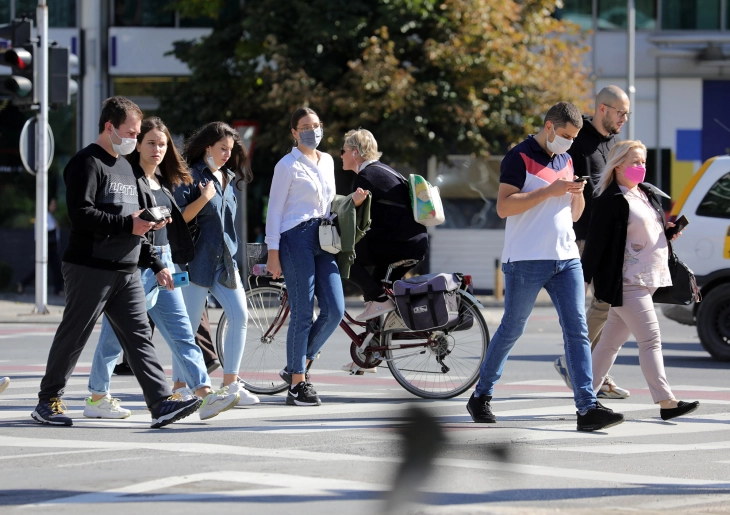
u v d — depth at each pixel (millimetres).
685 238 39875
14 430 23125
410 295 27438
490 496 17062
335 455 20281
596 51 87062
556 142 23203
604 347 26109
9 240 83125
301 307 26656
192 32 85000
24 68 56750
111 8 85312
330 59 74000
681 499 17375
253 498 16641
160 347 43000
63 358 23516
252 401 26594
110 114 22438
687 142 86750
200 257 25562
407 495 7914
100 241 22500
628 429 24078
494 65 71938
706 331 39531
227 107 77062
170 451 20688
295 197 26641
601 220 24797
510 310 23922
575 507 16500
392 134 70312
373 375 33625
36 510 15883
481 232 82312
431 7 72062
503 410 26656
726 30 86938
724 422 25141
